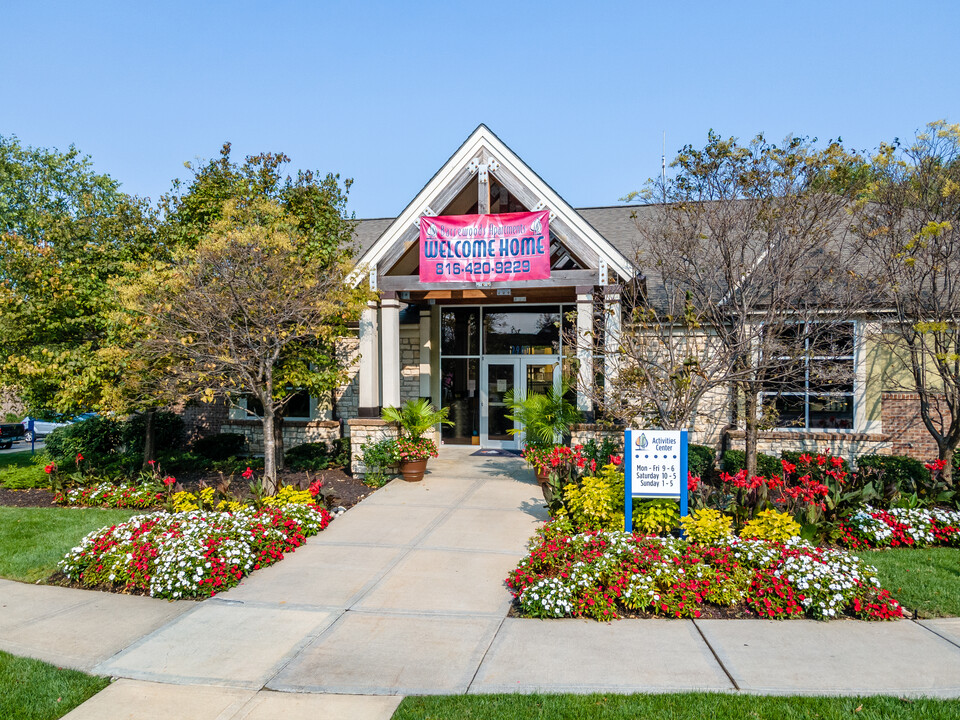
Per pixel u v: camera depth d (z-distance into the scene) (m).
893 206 10.68
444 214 13.63
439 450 16.39
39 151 32.50
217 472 14.12
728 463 12.00
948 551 8.15
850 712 4.54
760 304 10.31
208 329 10.20
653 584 6.57
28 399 12.37
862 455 12.69
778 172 10.01
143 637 6.11
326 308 10.76
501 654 5.61
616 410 9.65
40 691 5.09
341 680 5.21
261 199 11.96
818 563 6.66
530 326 16.64
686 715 4.54
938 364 10.41
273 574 7.75
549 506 9.39
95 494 11.66
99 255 13.03
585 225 12.09
